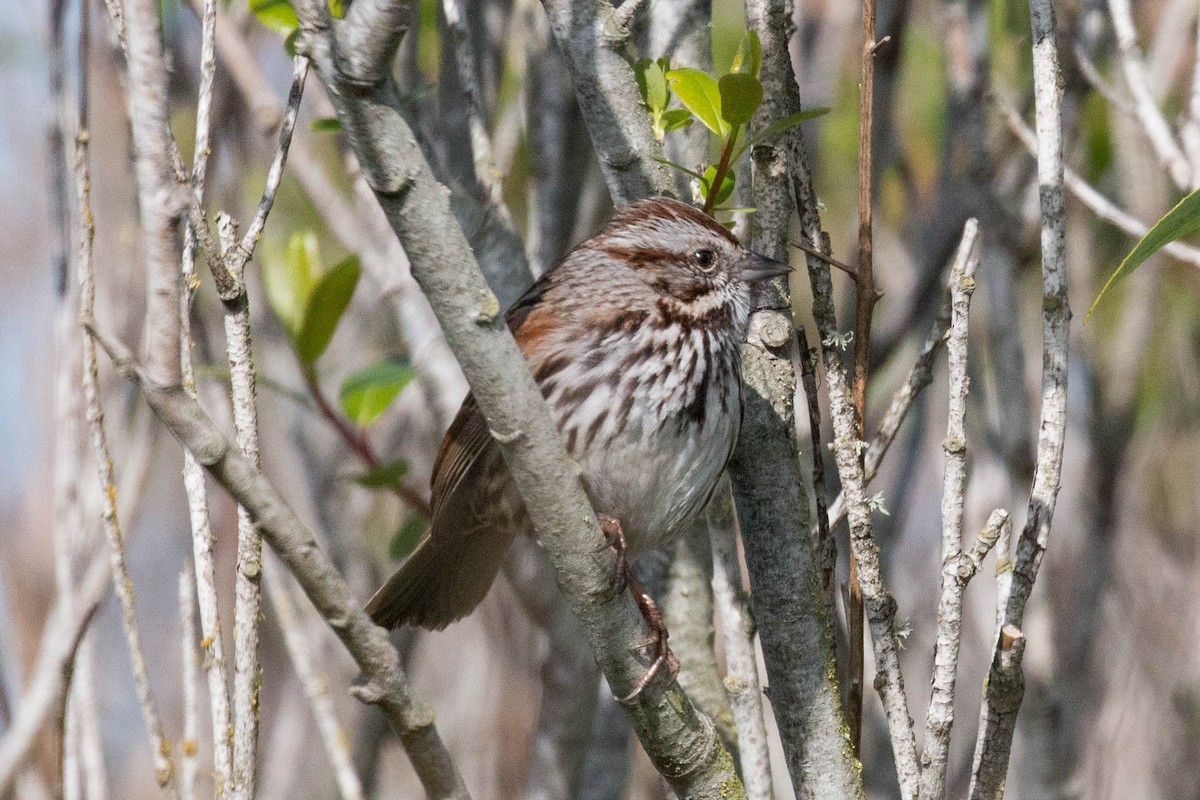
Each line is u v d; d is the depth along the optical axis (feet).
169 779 23.52
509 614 42.65
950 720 21.11
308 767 40.52
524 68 34.68
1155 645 42.16
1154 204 37.42
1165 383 43.75
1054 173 21.36
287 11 31.65
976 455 33.78
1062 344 21.20
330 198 36.17
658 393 27.61
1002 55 41.27
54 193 28.53
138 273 34.40
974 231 21.58
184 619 24.66
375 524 43.65
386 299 36.17
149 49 16.83
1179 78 40.86
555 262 32.86
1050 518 20.99
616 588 21.56
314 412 38.24
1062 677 36.27
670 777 23.09
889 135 36.04
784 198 24.14
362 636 19.35
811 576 23.04
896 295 40.73
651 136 25.99
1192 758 40.98
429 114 35.14
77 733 25.93
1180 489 43.68
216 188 37.50
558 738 36.17
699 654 29.27
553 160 32.96
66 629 26.61
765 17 23.59
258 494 18.17
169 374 17.33
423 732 20.04
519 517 28.99
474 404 28.84
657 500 27.76
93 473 30.60
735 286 28.53
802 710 22.76
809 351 22.85
